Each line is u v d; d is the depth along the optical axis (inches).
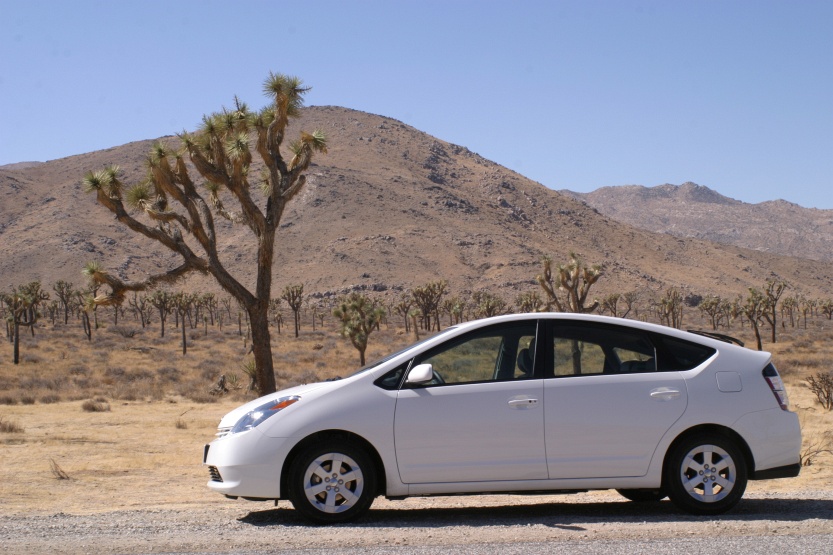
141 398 1322.6
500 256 7706.7
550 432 267.9
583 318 281.0
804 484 438.0
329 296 6471.5
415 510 295.0
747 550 216.4
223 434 277.1
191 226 691.4
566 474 268.1
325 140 708.7
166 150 692.7
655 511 283.9
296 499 262.5
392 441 264.8
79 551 227.9
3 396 1258.0
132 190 697.0
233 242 7313.0
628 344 280.4
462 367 273.1
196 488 486.6
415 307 3759.8
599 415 269.3
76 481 519.8
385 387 269.6
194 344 2930.6
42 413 1071.6
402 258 7391.7
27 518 295.3
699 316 5969.5
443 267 7362.2
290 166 707.4
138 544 235.6
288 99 682.2
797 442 277.6
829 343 2915.8
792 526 248.5
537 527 250.5
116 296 693.9
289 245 7593.5
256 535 245.9
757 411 275.1
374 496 267.3
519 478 267.1
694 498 270.5
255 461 263.1
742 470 272.8
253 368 1331.2
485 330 278.5
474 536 238.8
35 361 2096.5
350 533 245.9
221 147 680.4
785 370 1652.3
